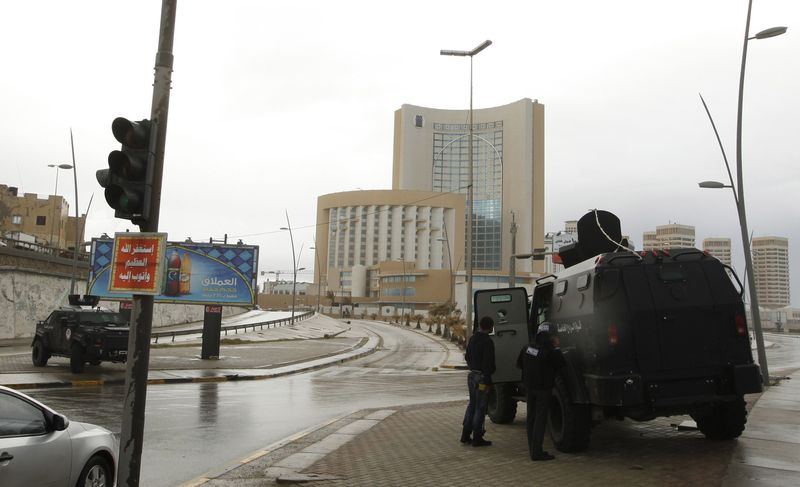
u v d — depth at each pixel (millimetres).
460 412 13492
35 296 37438
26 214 73188
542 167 160250
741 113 20812
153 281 5719
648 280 8172
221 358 30766
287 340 50594
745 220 20484
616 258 8328
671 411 8156
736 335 8164
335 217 174125
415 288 123812
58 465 5531
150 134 6008
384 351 44594
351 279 160625
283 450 9117
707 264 8375
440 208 161000
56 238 73375
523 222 155375
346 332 67625
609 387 7789
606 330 8016
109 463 6387
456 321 71438
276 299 148750
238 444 9938
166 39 6176
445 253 161125
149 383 20328
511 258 31109
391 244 162000
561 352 8289
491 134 162375
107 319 21531
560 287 9695
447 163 164500
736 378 7965
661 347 7992
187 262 35656
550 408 9242
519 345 10688
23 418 5422
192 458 8812
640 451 8570
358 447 9336
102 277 34812
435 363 34750
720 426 8820
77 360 20094
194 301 35375
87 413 12562
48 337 21734
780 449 8312
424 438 10078
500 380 10594
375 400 17000
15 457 5070
